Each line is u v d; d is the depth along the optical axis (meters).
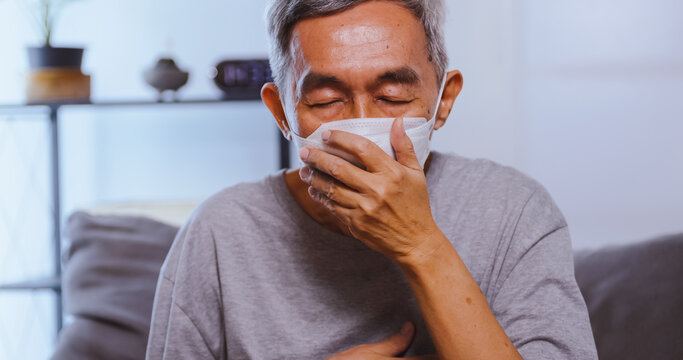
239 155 2.88
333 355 0.99
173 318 1.07
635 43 2.44
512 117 2.70
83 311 1.75
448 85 0.97
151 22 2.86
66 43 2.89
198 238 1.09
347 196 0.81
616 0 2.47
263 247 1.05
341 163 0.80
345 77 0.84
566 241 1.02
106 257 1.83
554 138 2.65
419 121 0.86
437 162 1.07
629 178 2.48
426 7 0.87
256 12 2.81
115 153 2.92
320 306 1.02
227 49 2.83
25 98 2.49
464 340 0.84
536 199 1.04
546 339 0.92
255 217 1.06
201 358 1.07
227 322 1.04
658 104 2.39
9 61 2.96
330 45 0.83
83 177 2.94
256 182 1.11
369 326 1.00
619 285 1.29
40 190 2.96
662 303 1.23
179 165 2.90
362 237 0.83
